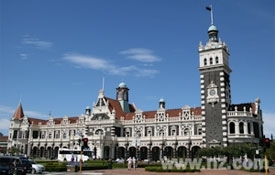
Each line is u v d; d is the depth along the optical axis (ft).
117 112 441.27
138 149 387.96
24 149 502.79
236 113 312.50
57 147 467.93
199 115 371.97
